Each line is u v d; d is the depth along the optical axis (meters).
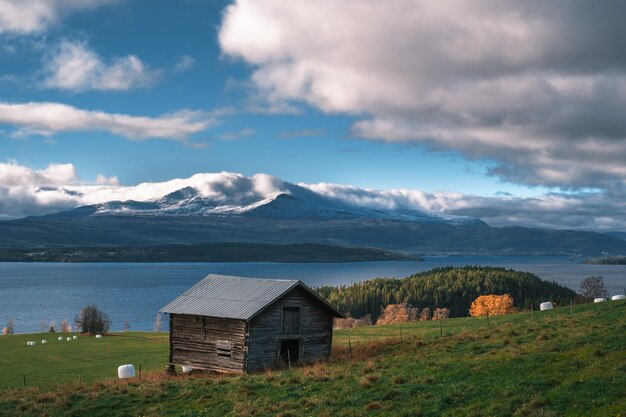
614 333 39.28
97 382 46.62
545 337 42.06
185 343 53.72
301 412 30.83
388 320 176.12
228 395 36.44
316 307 55.34
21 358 82.31
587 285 171.38
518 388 28.83
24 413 37.44
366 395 32.12
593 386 27.27
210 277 59.31
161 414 34.66
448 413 27.19
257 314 50.25
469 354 40.62
